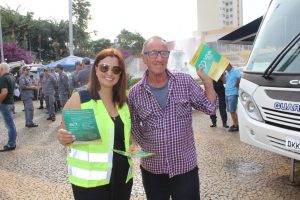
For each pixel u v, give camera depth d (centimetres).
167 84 288
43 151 762
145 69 298
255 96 460
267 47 487
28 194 497
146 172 301
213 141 779
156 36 288
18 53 4016
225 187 492
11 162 680
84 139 251
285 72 421
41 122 1209
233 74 847
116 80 270
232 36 775
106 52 269
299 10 478
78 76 1046
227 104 874
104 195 263
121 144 271
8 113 789
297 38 431
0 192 510
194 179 293
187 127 290
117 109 274
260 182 507
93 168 259
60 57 6109
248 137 479
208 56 294
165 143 283
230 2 5794
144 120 288
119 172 269
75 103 264
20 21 5575
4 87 766
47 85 1218
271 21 511
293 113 408
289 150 414
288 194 459
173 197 293
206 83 294
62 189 512
